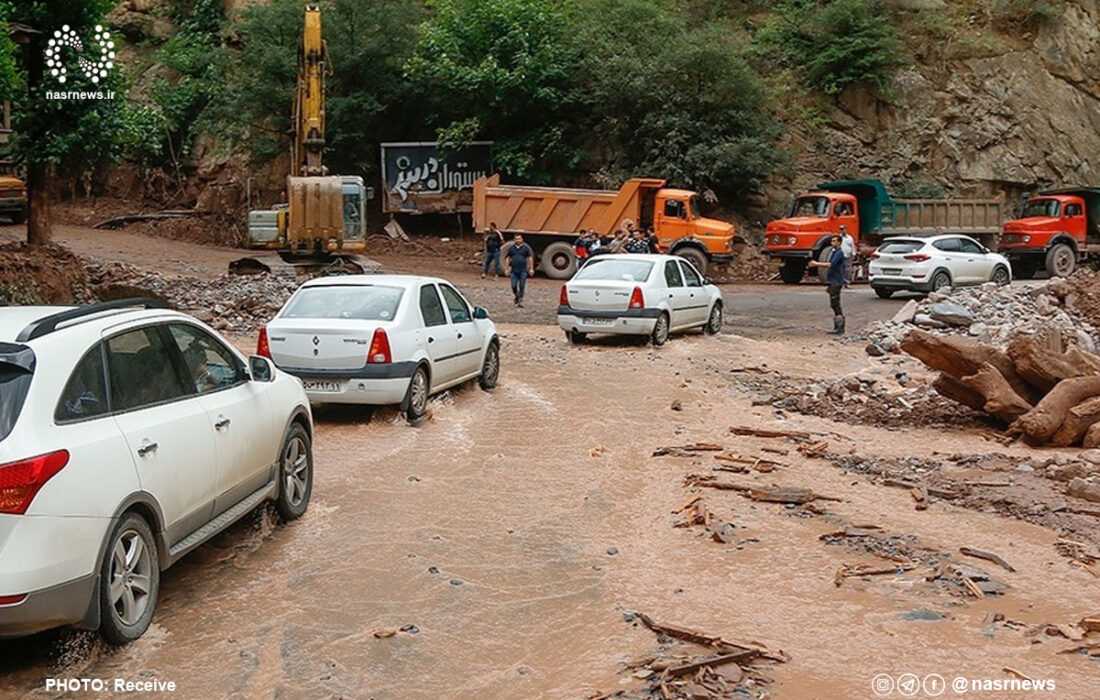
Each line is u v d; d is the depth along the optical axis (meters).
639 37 39.00
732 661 5.24
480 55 39.56
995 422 12.52
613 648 5.48
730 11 45.09
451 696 4.95
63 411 5.12
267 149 39.84
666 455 10.27
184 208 42.84
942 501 8.70
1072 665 5.25
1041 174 42.38
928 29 43.03
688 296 18.77
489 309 23.55
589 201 31.75
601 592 6.37
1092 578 6.68
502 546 7.32
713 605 6.14
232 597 6.25
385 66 39.91
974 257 26.83
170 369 6.24
